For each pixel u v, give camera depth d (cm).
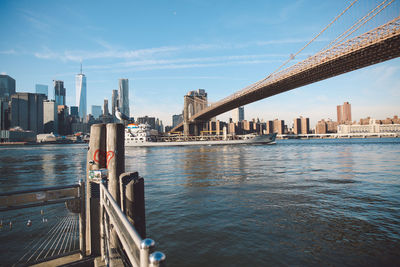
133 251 196
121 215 212
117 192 391
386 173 1939
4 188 1600
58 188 362
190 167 2584
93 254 383
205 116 13425
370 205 985
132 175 384
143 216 357
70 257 386
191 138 10838
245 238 674
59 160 4150
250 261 550
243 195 1196
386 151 5191
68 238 650
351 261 540
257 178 1739
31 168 2838
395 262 531
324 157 3766
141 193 358
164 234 716
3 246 606
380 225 753
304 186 1414
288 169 2272
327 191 1267
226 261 554
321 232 704
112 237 353
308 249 601
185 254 590
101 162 411
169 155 4853
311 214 873
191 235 704
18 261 523
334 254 573
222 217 859
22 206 327
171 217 871
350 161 3048
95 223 386
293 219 822
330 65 5559
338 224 767
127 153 5834
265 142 10262
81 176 2138
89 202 387
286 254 579
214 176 1877
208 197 1170
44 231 706
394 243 623
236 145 10125
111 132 401
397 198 1101
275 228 743
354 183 1502
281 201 1062
